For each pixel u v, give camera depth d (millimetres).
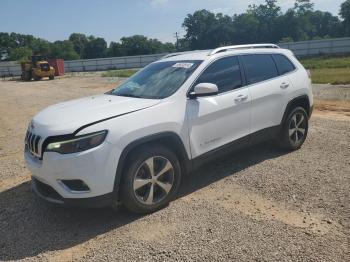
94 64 70125
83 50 123688
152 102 4461
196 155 4754
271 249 3514
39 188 4375
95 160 3863
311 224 3924
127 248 3703
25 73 38750
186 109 4609
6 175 6113
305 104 6449
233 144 5203
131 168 4121
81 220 4348
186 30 111125
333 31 110188
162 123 4328
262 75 5684
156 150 4301
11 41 127125
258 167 5641
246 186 4984
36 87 27109
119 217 4348
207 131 4832
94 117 4066
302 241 3619
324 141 6883
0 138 9023
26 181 5770
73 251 3732
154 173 4348
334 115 9562
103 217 4375
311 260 3320
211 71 5020
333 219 4000
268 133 5746
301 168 5508
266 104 5598
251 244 3613
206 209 4402
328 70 25625
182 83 4742
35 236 4062
